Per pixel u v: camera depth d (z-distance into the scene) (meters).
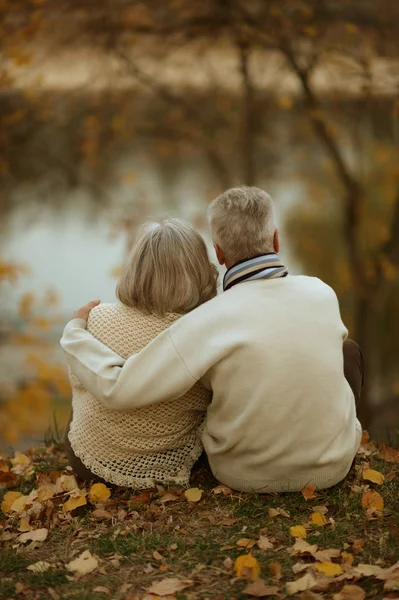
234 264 2.36
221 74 8.00
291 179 8.80
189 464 2.59
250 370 2.25
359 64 7.29
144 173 8.54
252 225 2.30
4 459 3.32
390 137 8.31
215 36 7.70
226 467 2.50
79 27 7.19
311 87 7.66
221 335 2.25
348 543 2.21
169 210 8.12
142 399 2.26
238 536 2.28
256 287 2.30
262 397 2.26
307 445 2.33
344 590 1.92
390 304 9.56
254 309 2.26
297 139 8.69
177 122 8.40
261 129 8.42
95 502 2.53
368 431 3.68
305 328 2.27
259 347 2.23
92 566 2.13
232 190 2.36
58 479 2.69
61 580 2.07
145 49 7.75
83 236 12.12
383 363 9.73
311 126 8.23
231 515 2.41
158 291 2.36
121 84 7.80
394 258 9.03
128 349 2.38
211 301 2.30
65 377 7.26
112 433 2.47
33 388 7.40
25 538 2.33
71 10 7.09
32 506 2.56
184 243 2.39
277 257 2.35
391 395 9.47
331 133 8.04
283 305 2.28
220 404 2.38
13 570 2.14
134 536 2.30
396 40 7.20
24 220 8.33
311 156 8.80
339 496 2.49
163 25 7.52
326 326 2.30
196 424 2.57
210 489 2.60
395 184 8.89
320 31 7.34
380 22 7.18
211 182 8.76
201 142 8.53
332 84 7.66
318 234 9.70
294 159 8.77
